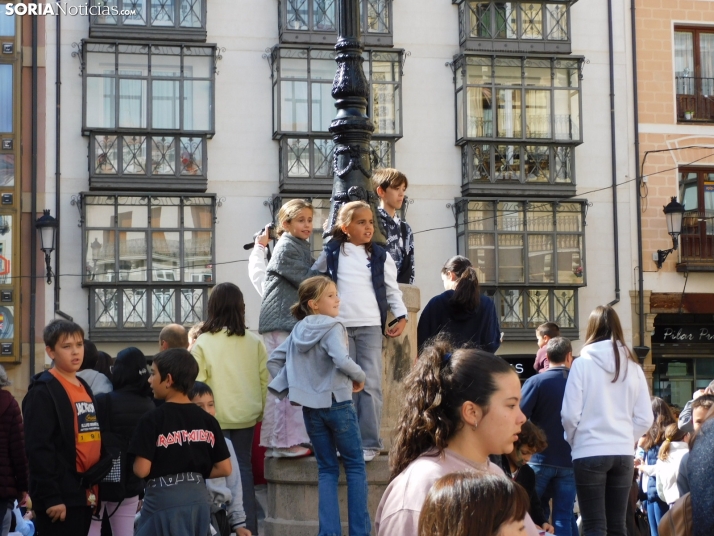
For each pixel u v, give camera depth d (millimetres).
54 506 6074
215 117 25656
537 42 26875
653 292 27344
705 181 28031
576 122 27094
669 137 27781
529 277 26547
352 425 6215
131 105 25156
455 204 26594
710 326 28141
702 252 27688
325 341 6199
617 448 6906
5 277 24250
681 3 28016
